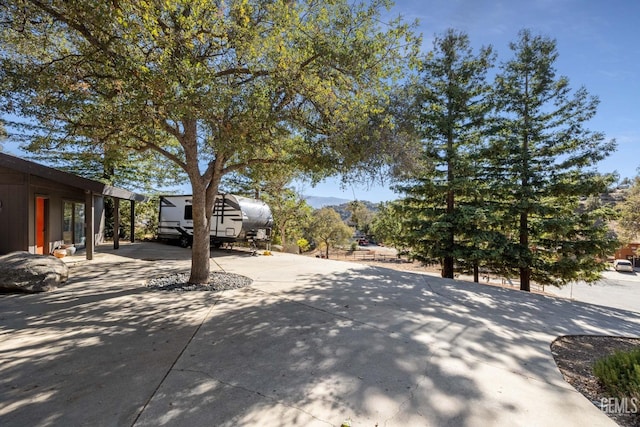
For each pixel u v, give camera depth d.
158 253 12.12
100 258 10.48
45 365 3.10
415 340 4.05
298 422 2.30
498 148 10.65
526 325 5.10
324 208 30.95
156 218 18.94
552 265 10.55
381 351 3.66
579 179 10.42
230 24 4.71
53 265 6.51
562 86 10.60
